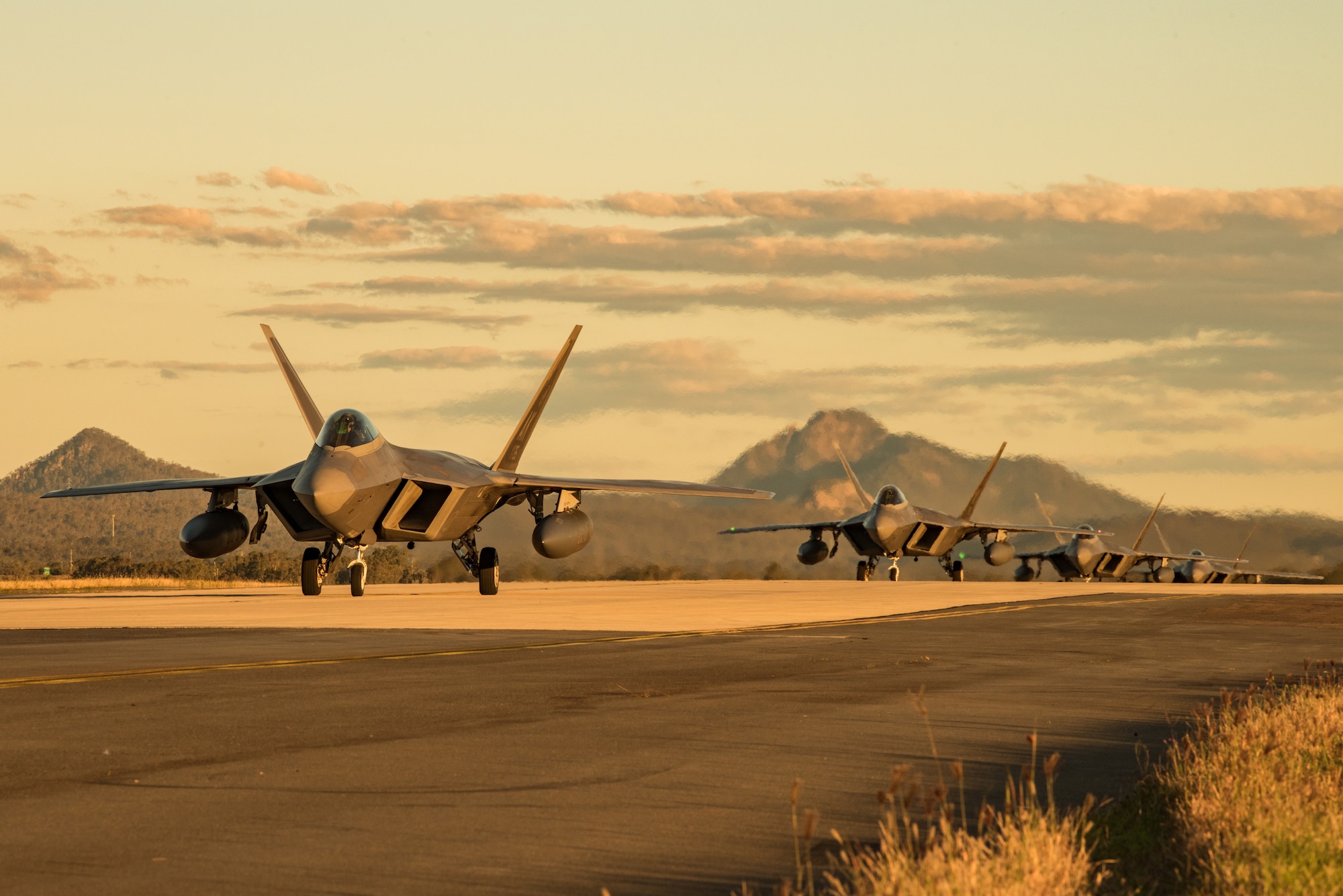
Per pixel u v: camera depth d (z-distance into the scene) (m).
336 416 82.50
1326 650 55.38
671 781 23.47
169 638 56.25
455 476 87.31
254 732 28.78
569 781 23.45
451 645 53.16
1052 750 27.44
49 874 16.89
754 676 41.59
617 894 16.25
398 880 16.72
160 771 24.05
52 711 31.92
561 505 94.62
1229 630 68.38
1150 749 27.64
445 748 26.81
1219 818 19.05
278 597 96.81
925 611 83.88
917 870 15.22
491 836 19.14
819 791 22.80
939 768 25.22
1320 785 21.14
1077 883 15.85
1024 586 140.50
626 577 196.75
